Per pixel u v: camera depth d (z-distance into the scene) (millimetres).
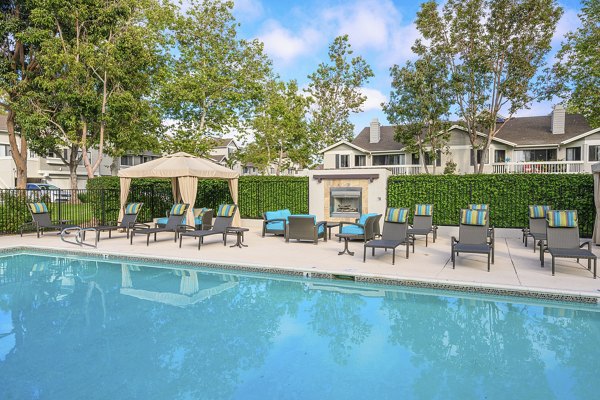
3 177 34375
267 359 4488
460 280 7141
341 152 32562
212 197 19062
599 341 4980
